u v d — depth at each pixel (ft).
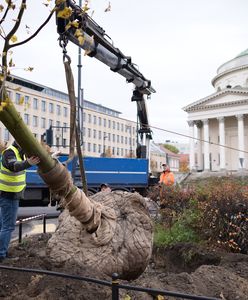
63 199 11.69
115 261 12.99
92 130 285.64
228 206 21.79
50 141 50.44
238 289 14.21
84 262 12.78
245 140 205.87
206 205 23.38
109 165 61.05
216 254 20.61
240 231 21.13
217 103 202.59
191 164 214.28
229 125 212.23
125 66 36.14
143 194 62.64
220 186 25.66
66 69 12.53
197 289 13.35
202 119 209.77
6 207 17.20
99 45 31.55
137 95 47.50
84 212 12.06
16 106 10.31
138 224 14.02
